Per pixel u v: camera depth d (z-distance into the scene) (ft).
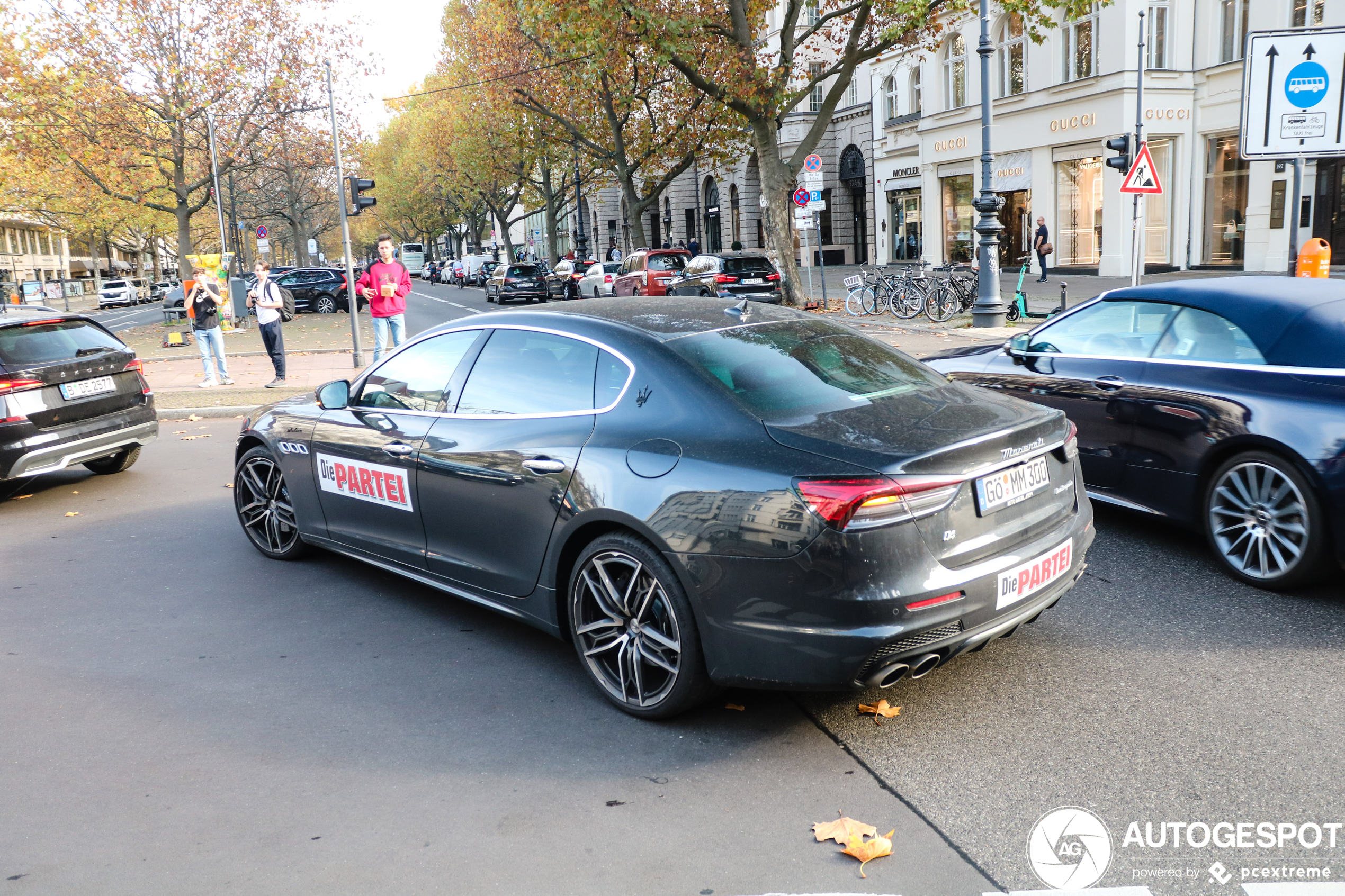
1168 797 9.37
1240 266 77.87
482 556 13.29
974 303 59.77
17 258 245.65
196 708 12.16
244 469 18.52
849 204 133.18
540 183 163.63
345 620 15.03
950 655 10.35
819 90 131.75
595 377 12.19
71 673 13.38
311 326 88.28
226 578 17.33
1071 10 62.23
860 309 68.54
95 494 24.75
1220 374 15.39
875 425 10.62
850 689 9.96
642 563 10.96
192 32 86.48
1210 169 80.48
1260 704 11.13
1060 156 87.71
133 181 100.99
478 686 12.54
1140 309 17.29
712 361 11.56
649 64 96.63
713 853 8.74
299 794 10.01
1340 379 13.99
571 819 9.39
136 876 8.66
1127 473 16.90
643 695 11.43
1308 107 32.01
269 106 94.17
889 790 9.71
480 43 116.16
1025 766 10.04
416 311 106.93
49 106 84.94
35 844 9.22
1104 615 14.07
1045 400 18.17
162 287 221.87
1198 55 79.20
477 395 13.62
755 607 10.12
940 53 102.27
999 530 10.59
